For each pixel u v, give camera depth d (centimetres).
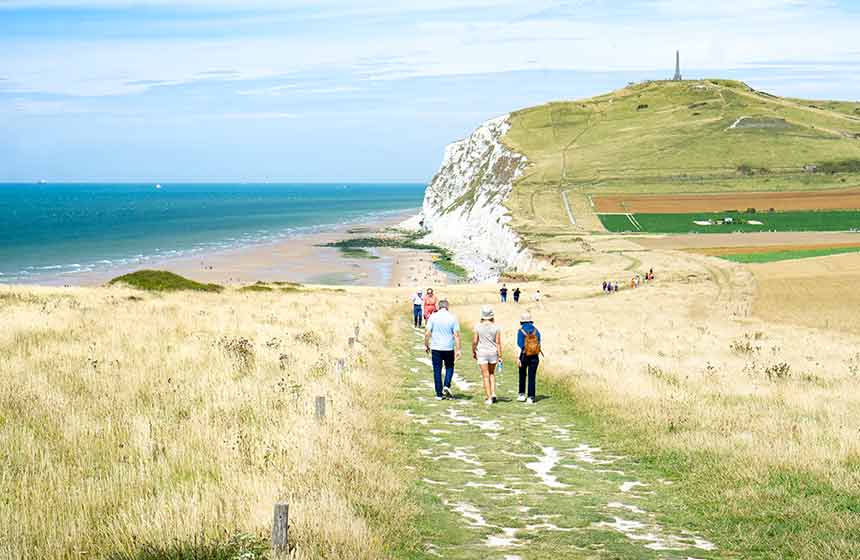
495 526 930
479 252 16012
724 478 1116
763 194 18150
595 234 14000
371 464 1110
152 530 762
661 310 5447
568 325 4075
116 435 1112
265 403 1402
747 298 6234
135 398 1389
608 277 9044
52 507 810
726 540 885
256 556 704
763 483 1078
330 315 3622
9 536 720
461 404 1797
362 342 2698
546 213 16700
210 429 1158
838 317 5000
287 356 2041
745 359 2636
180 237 17950
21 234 18662
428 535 884
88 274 10781
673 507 1021
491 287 8312
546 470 1216
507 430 1516
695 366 2328
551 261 11469
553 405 1797
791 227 14262
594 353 2612
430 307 3416
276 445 1088
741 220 15125
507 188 19938
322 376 1778
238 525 789
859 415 1518
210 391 1484
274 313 3475
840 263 8256
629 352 2725
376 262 13338
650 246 11994
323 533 783
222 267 11975
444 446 1364
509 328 3619
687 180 19925
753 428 1396
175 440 1098
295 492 906
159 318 2805
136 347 2005
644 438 1396
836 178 19750
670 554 838
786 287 6812
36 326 2291
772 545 858
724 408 1593
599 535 896
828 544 833
